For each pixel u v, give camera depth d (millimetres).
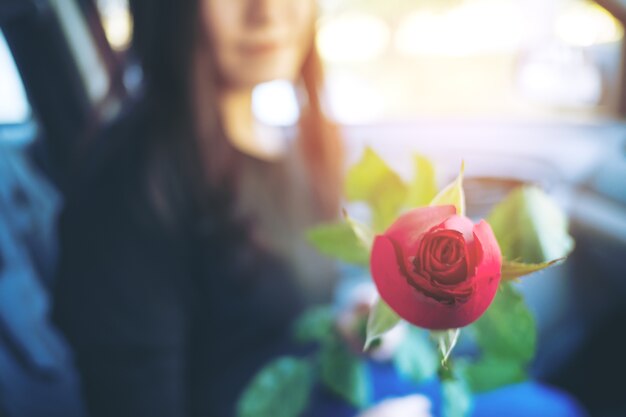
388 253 362
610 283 1502
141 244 736
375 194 472
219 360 850
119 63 920
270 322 852
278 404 559
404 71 3789
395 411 623
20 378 986
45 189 1143
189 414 857
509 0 4012
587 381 1543
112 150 784
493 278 354
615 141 1655
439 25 4039
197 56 771
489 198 1637
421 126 1955
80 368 738
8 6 1025
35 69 1109
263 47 798
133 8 784
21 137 1148
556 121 1876
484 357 481
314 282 893
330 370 572
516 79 2070
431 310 356
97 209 730
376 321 393
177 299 771
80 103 1140
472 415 754
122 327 725
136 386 738
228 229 795
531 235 413
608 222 1491
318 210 928
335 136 969
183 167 764
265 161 869
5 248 1009
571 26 1951
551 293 1495
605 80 1856
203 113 774
